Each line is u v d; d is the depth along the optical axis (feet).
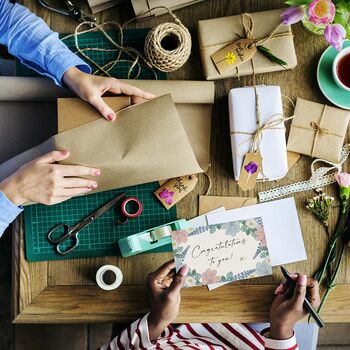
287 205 3.73
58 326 5.32
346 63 3.68
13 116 3.80
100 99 3.50
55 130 3.82
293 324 3.60
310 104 3.73
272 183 3.75
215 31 3.68
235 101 3.60
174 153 3.51
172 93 3.61
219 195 3.74
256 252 3.48
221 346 3.95
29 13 3.62
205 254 3.45
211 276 3.44
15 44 3.59
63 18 3.82
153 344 3.73
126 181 3.54
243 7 3.83
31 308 3.62
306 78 3.81
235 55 3.65
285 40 3.67
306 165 3.77
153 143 3.50
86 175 3.49
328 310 3.69
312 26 3.74
